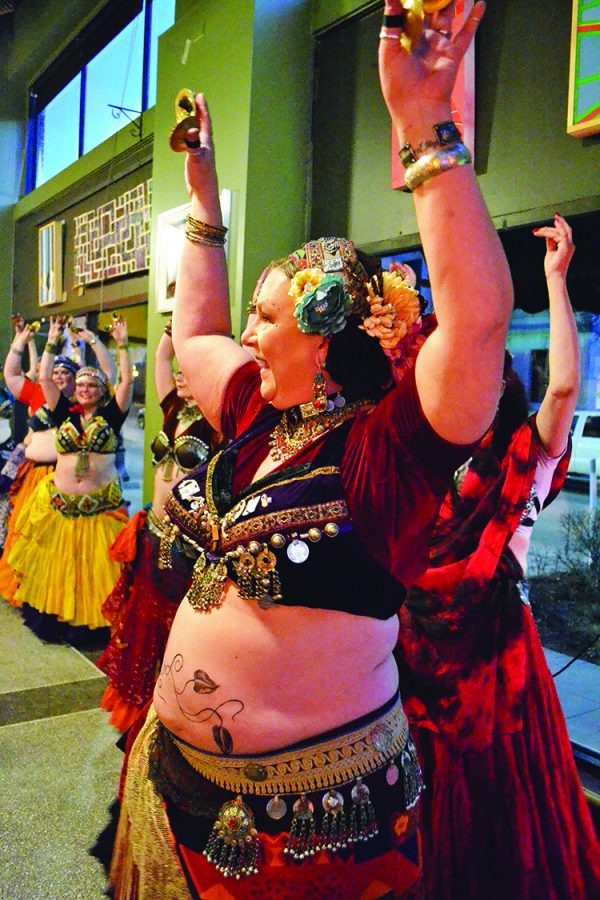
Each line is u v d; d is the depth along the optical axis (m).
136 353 5.23
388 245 2.79
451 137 0.70
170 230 3.57
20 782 2.36
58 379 4.34
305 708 0.92
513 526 1.64
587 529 3.53
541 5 2.23
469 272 0.70
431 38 0.70
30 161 7.23
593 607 3.46
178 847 0.98
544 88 2.23
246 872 0.92
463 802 1.57
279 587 0.88
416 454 0.80
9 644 3.72
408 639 1.60
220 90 3.18
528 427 1.69
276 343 0.95
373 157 2.86
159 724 1.08
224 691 0.93
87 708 2.97
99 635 3.89
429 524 0.84
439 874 1.57
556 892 1.58
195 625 0.98
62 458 3.85
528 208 2.28
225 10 3.15
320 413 0.95
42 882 1.86
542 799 1.60
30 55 6.45
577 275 2.40
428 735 1.62
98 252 5.43
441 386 0.74
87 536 3.80
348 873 0.92
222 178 3.14
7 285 7.25
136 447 5.67
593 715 2.66
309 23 3.11
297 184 3.13
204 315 1.26
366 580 0.89
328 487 0.88
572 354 1.69
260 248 3.06
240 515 0.92
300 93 3.11
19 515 4.14
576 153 2.14
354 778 0.92
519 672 1.59
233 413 1.18
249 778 0.93
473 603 1.60
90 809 2.21
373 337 0.95
